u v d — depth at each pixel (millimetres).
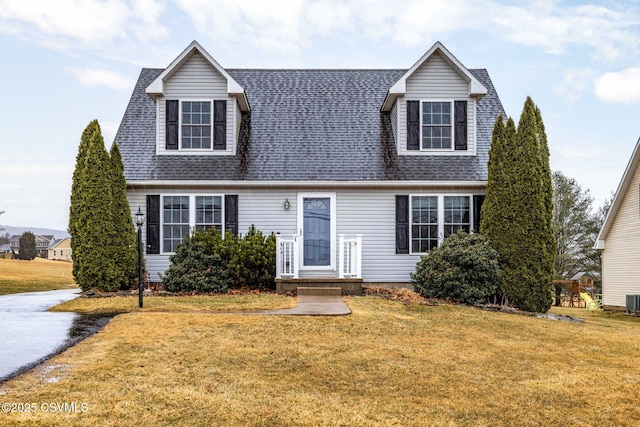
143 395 6195
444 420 5961
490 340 9938
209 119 16719
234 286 14953
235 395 6375
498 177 14703
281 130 17547
